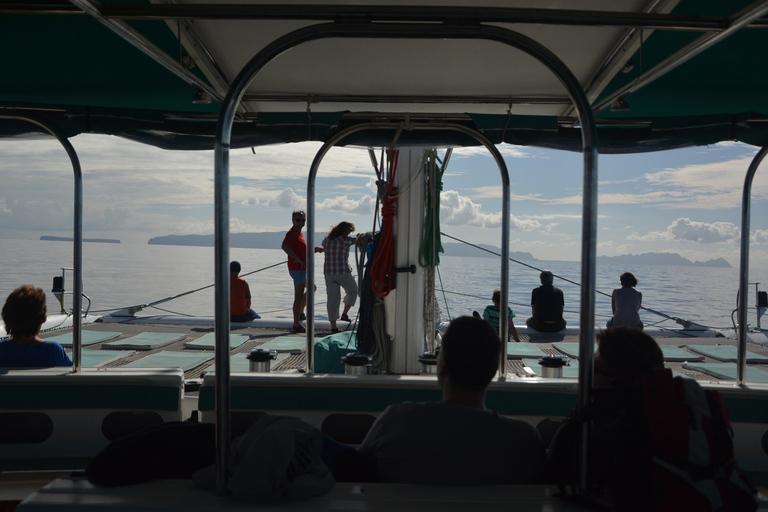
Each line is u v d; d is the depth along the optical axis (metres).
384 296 5.04
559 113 4.35
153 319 8.52
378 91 3.97
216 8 1.90
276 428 1.72
